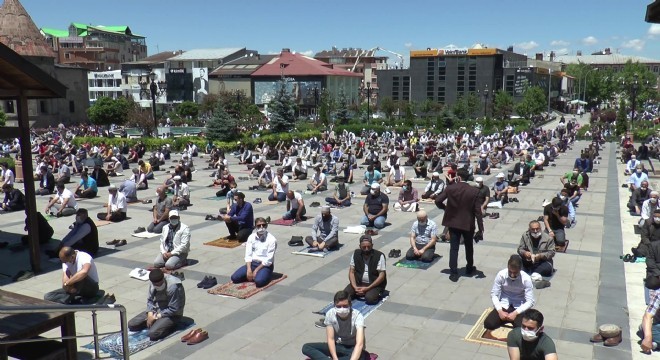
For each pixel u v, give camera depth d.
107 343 7.91
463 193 10.59
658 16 7.94
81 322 8.74
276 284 10.55
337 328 6.89
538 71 115.25
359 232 14.80
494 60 106.44
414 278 10.88
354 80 123.31
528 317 5.88
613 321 8.63
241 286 10.39
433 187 19.88
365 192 21.05
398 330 8.39
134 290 10.31
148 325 8.33
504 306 8.34
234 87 114.44
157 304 8.34
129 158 35.81
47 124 72.19
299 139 50.47
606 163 33.41
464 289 10.21
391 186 23.16
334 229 13.00
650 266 9.84
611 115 77.38
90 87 122.94
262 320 8.83
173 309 8.29
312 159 32.81
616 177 26.48
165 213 14.77
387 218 16.81
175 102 112.06
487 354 7.55
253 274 10.47
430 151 34.97
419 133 62.03
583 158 28.05
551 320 8.70
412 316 8.94
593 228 15.29
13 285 10.72
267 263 10.52
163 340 8.09
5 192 18.62
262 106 111.25
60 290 9.49
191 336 8.01
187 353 7.66
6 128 10.86
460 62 108.44
